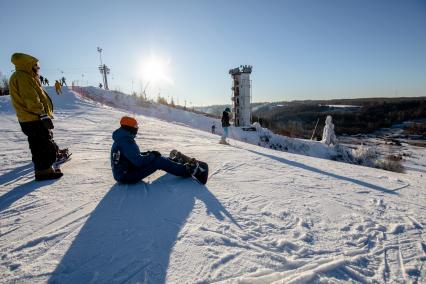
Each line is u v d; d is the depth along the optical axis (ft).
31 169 16.55
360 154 105.19
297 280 7.00
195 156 23.43
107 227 9.43
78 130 37.11
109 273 7.07
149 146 29.19
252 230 9.58
